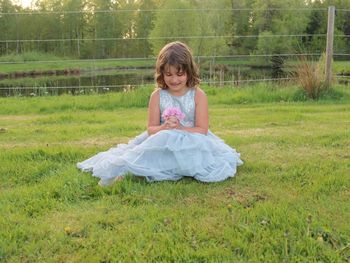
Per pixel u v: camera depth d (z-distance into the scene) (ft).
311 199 8.58
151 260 6.39
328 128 16.03
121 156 10.18
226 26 102.22
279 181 9.75
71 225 7.62
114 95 26.18
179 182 9.73
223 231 7.20
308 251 6.53
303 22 95.81
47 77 67.92
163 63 10.41
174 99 10.88
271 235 7.01
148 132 10.71
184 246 6.76
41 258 6.57
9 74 74.38
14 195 9.09
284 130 15.80
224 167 10.04
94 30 130.21
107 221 7.72
